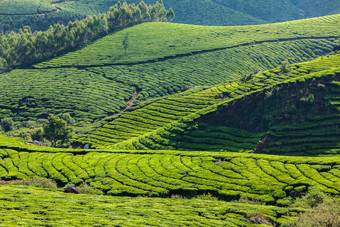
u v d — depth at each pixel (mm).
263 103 108375
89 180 76812
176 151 88812
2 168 87000
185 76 192375
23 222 38219
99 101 169750
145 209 51750
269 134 94375
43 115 161500
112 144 119938
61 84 185750
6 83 190000
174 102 143875
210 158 81250
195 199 62500
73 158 90812
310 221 43594
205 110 113938
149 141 107812
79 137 129375
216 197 64938
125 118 140500
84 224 40344
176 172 75312
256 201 60656
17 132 132250
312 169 68500
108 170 80062
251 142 97062
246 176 69688
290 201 59438
